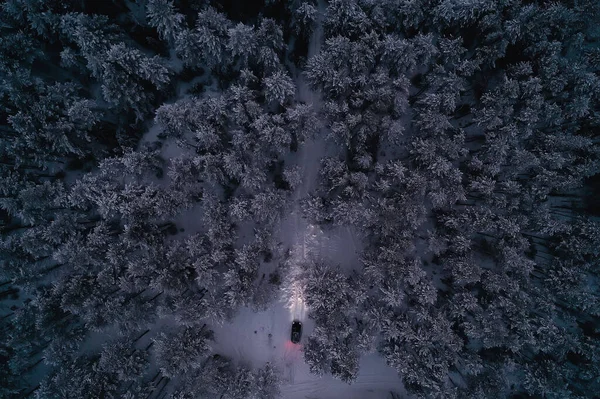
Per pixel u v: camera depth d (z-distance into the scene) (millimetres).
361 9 30703
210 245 31531
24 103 29703
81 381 29906
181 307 29672
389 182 31234
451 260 30750
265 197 30469
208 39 28812
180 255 30422
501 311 30797
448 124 30516
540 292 31047
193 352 29875
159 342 29969
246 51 29594
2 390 30234
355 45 29703
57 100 30188
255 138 30953
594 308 29938
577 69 30781
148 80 31984
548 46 30562
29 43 29922
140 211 30344
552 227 30406
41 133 29859
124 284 29234
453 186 30359
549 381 30016
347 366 29953
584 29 31969
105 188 30297
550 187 30938
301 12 30266
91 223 32062
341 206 30219
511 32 30031
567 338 30203
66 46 31500
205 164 30219
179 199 30531
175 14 29531
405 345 31203
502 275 30312
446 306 31328
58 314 30281
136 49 31078
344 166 31156
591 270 31297
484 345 31391
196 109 30281
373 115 30547
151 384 31250
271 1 31875
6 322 31891
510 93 30641
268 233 31266
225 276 30016
